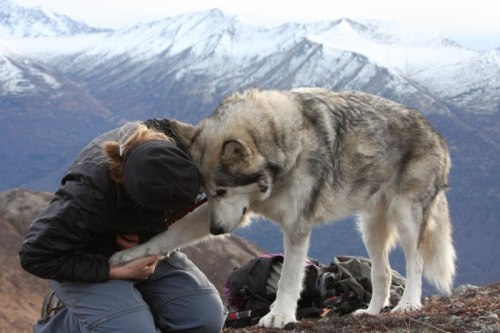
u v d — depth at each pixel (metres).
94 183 2.78
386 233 3.90
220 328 2.99
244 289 3.75
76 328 2.87
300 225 3.54
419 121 3.91
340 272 3.91
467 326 3.07
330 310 3.73
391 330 3.13
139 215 2.85
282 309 3.49
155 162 2.71
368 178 3.76
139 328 2.81
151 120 3.38
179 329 2.95
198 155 3.40
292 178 3.52
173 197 2.72
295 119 3.52
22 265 2.80
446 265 3.95
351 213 3.81
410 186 3.84
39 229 2.77
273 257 3.76
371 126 3.75
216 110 3.54
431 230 3.92
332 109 3.67
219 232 3.38
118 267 2.86
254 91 3.58
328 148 3.59
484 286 4.04
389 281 3.83
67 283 2.86
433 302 3.71
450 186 4.05
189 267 3.02
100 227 2.81
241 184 3.40
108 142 2.78
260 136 3.44
